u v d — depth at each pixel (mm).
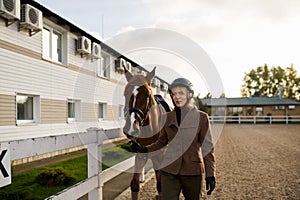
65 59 10930
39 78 9430
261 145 12500
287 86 66750
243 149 11203
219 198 4617
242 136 16953
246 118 36219
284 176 6289
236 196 4730
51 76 10031
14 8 7711
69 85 11008
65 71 10812
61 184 5168
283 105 40906
